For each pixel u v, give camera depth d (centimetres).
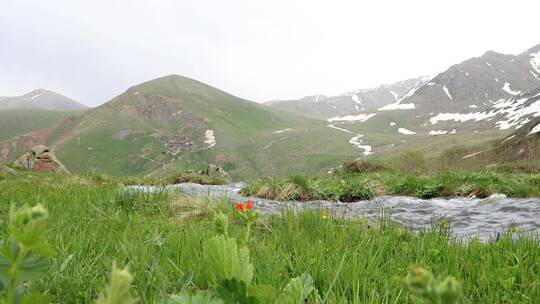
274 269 274
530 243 412
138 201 745
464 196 1420
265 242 461
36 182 1311
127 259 306
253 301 120
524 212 1007
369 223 595
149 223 526
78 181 1443
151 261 293
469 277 306
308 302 227
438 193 1463
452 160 2555
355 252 323
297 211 631
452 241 452
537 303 268
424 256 363
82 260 290
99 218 546
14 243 80
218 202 795
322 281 284
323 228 514
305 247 382
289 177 1523
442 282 57
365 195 1445
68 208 630
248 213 203
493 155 2653
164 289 217
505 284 293
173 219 639
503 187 1380
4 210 650
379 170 2289
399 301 245
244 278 135
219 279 137
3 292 82
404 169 2488
